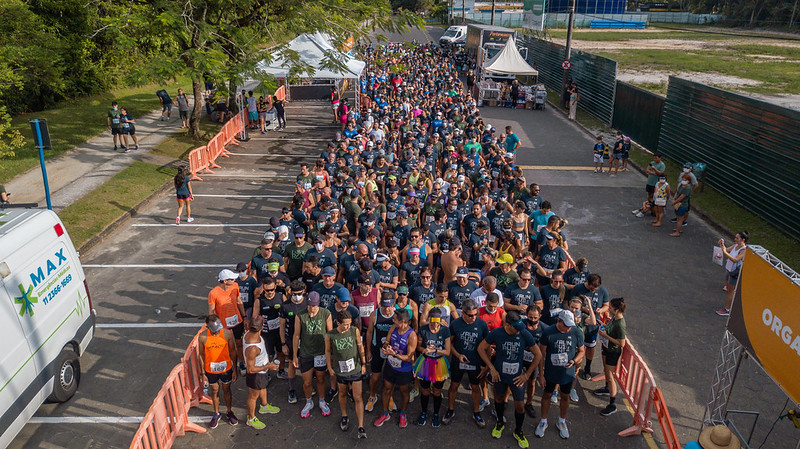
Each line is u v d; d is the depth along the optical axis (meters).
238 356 8.98
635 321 10.75
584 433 7.79
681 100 20.86
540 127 28.48
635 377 7.99
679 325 10.62
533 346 7.23
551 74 40.31
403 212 11.20
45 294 7.75
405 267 9.59
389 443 7.58
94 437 7.66
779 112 15.14
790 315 5.81
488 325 8.06
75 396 8.42
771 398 8.59
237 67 19.42
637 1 131.88
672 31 88.94
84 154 20.25
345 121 26.12
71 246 8.67
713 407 7.31
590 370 9.00
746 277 6.65
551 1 101.56
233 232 14.68
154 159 20.23
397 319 7.36
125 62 30.08
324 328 7.65
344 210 12.56
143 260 12.95
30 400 7.25
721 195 17.89
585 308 8.31
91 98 28.08
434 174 16.98
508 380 7.31
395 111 22.98
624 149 20.03
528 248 12.27
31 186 17.05
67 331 8.23
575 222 15.83
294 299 8.09
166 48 22.75
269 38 24.81
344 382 7.53
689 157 20.31
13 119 23.61
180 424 7.62
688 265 13.23
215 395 7.75
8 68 18.06
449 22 102.75
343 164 15.02
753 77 38.88
